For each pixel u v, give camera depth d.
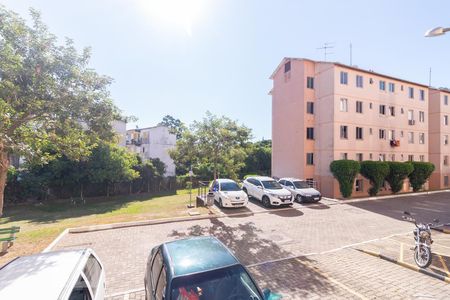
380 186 23.19
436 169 31.66
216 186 17.39
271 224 12.40
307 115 25.52
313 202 18.75
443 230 11.68
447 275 6.68
